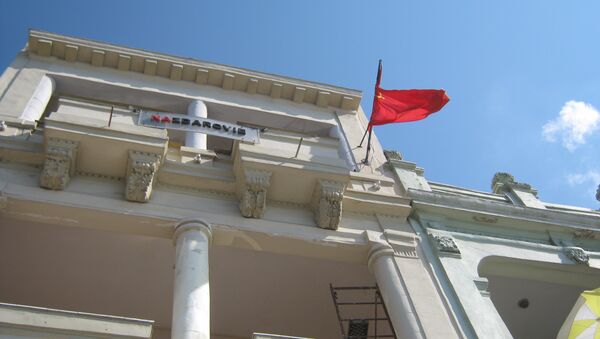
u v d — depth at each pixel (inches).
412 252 631.2
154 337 730.2
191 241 557.6
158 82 933.2
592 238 743.1
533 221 727.1
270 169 622.8
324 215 627.8
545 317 753.6
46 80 849.5
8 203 565.9
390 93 810.8
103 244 677.3
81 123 592.4
